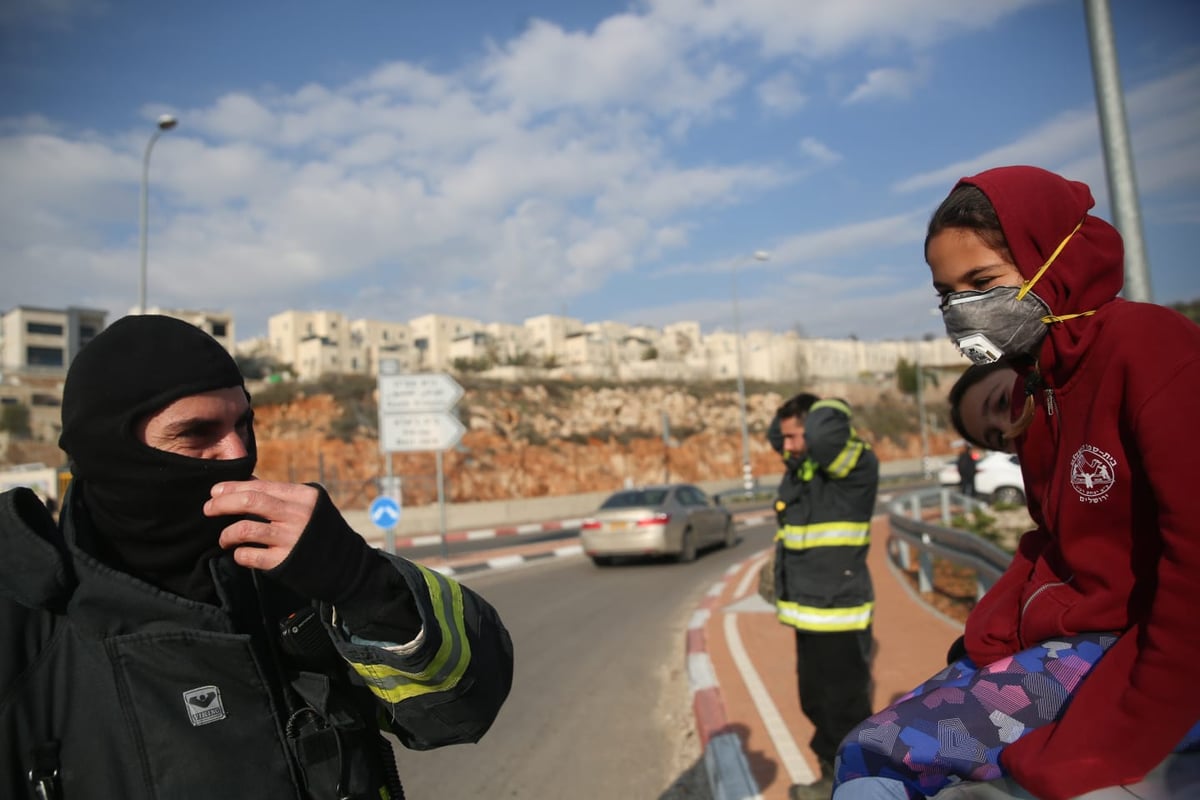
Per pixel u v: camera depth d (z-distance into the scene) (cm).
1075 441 161
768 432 440
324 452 3019
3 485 2066
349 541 138
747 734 518
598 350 9562
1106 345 154
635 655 847
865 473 401
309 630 152
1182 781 138
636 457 4131
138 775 132
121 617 136
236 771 137
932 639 741
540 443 3759
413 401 1645
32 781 128
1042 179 165
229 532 132
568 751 568
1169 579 135
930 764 160
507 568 1622
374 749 166
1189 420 138
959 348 178
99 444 138
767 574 1066
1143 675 137
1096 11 600
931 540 965
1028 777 143
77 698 133
